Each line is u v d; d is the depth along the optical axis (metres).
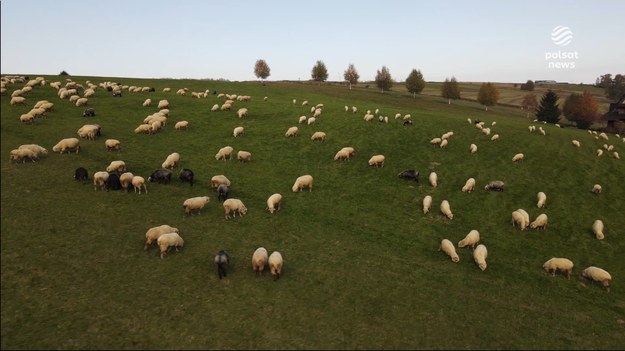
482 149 46.72
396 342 17.25
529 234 29.67
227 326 17.50
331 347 16.69
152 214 27.06
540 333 18.69
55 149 34.41
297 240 26.09
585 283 23.97
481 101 115.62
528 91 175.25
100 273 20.39
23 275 19.45
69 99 52.69
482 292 21.94
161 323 17.36
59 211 25.69
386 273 23.00
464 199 34.62
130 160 35.50
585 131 71.31
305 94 90.38
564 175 41.06
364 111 61.91
